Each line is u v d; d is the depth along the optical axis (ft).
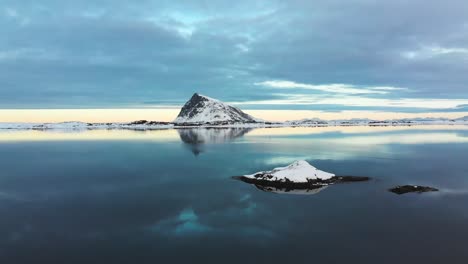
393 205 96.84
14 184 126.72
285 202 100.63
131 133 497.46
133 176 141.38
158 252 67.62
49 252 67.21
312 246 69.87
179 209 94.79
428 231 76.89
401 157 194.59
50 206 98.02
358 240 72.43
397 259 63.72
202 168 160.35
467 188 116.57
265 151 229.25
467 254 65.31
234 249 68.85
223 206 97.40
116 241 72.90
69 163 180.14
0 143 313.73
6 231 78.13
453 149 238.27
